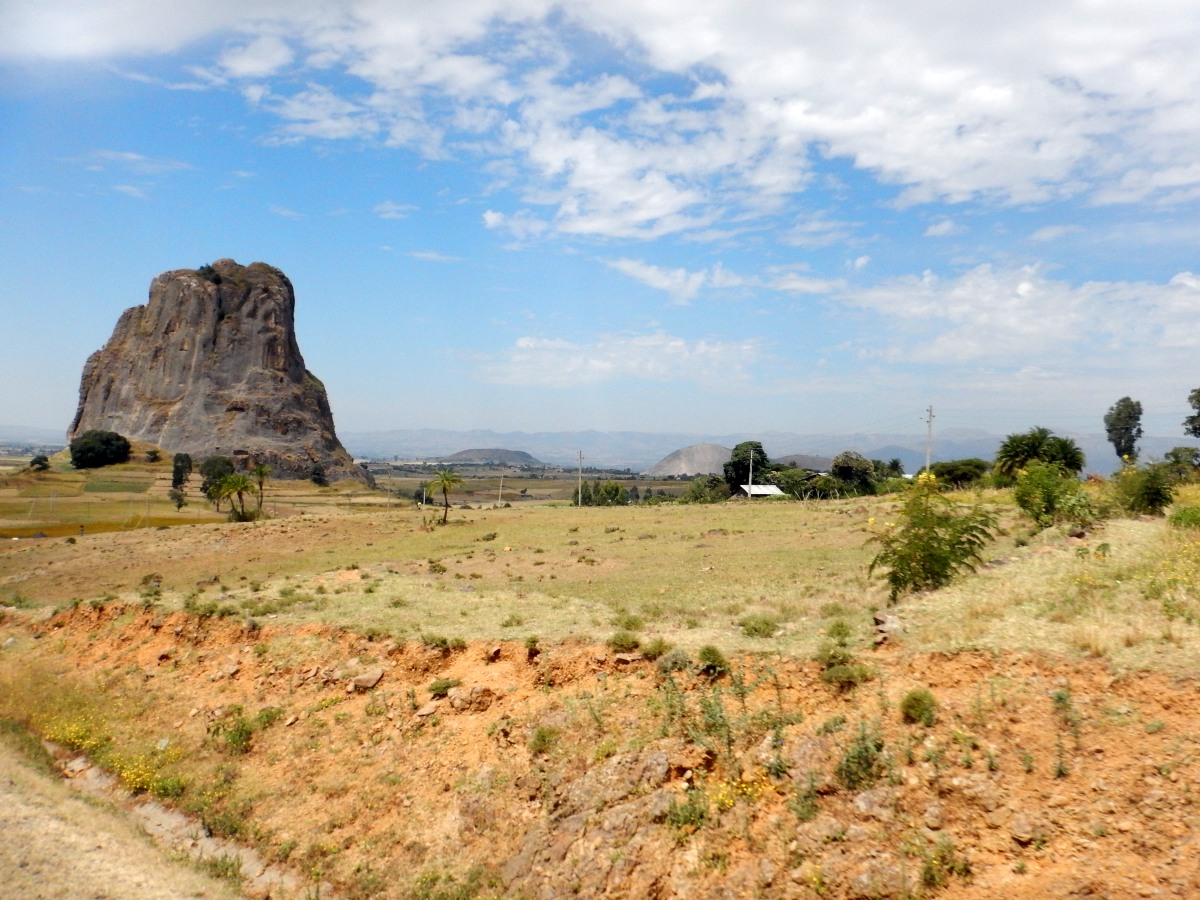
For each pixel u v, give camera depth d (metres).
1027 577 19.41
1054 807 11.10
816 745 14.05
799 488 106.06
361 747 20.48
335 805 18.70
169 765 21.77
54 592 51.28
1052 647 14.14
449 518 77.62
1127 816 10.47
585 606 26.30
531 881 14.49
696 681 17.44
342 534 70.31
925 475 22.41
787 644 18.14
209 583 46.53
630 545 47.41
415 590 32.28
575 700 18.69
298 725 22.17
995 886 10.55
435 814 17.28
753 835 13.17
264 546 65.62
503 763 17.81
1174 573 17.06
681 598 26.72
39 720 25.69
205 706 24.66
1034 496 28.92
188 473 175.50
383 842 17.06
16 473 167.38
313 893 15.95
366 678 22.78
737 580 30.03
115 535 75.88
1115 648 13.54
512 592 30.61
